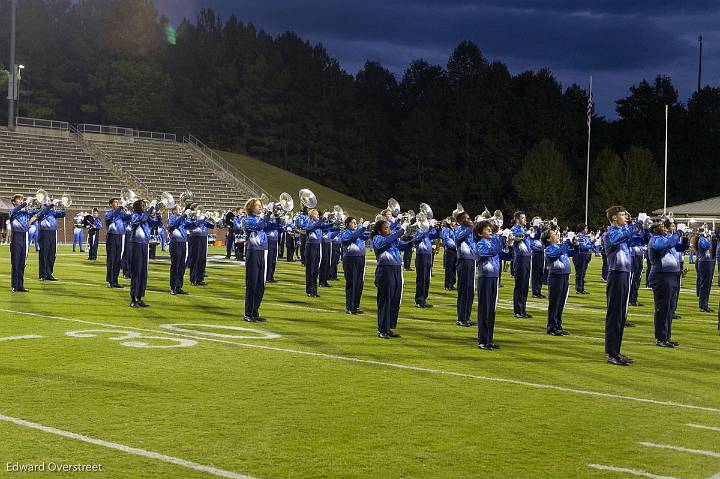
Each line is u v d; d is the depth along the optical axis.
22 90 66.50
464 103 83.81
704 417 7.05
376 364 9.12
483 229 10.66
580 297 19.91
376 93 100.38
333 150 82.44
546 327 13.23
